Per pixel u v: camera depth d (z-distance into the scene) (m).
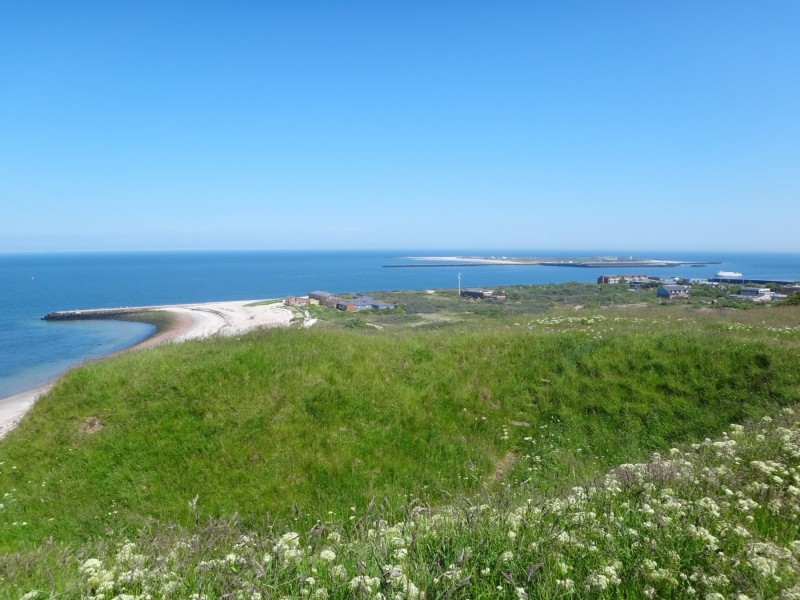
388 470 11.21
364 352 15.46
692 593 4.04
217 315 93.38
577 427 12.71
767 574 4.13
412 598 3.81
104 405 13.37
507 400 13.91
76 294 153.75
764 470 6.61
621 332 17.47
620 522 5.27
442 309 93.19
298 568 4.60
